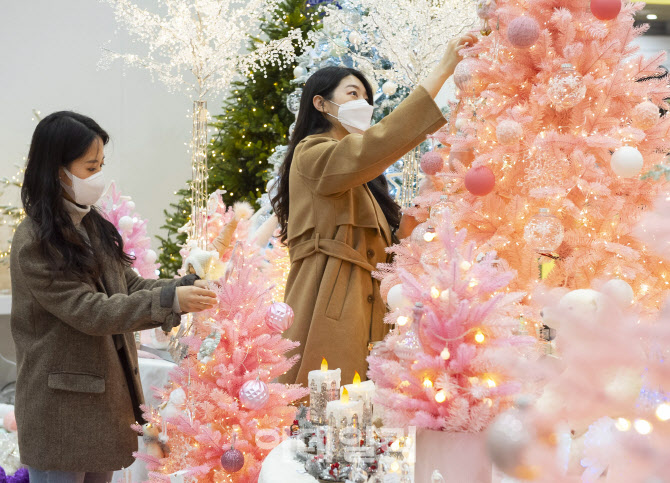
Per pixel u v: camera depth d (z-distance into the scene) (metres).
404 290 1.34
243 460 1.82
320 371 1.60
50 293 1.86
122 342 2.04
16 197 4.79
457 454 1.21
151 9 6.51
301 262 2.21
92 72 6.33
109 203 3.33
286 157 2.39
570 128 1.68
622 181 1.65
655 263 1.64
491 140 1.75
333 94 2.29
